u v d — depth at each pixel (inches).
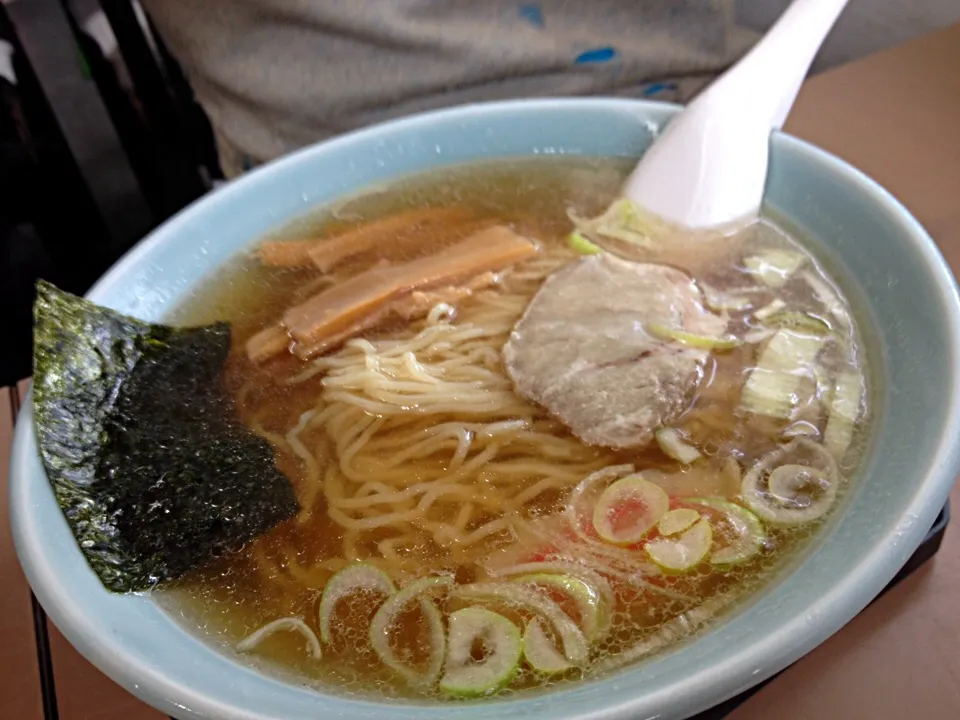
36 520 7.5
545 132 11.7
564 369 9.4
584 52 14.0
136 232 18.4
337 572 8.1
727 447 8.5
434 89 14.0
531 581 7.9
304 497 8.7
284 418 9.4
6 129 18.0
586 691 6.7
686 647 7.0
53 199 18.3
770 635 6.3
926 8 16.8
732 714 7.1
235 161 15.7
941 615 7.5
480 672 7.2
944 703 7.0
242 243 11.0
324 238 11.2
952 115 12.8
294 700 6.8
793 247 10.1
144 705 7.7
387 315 10.3
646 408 8.9
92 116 18.0
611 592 7.7
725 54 15.0
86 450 8.3
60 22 17.5
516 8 13.8
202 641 7.6
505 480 8.8
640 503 8.2
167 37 15.3
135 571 7.7
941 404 7.3
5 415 10.0
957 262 10.3
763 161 10.4
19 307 17.4
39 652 8.1
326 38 13.6
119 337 9.3
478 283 10.6
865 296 9.1
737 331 9.4
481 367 9.9
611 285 10.1
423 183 11.8
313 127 14.4
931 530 7.5
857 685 7.1
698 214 10.5
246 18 13.6
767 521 7.8
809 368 8.8
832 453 8.1
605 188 11.5
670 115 11.3
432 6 13.6
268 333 10.1
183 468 8.5
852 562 6.6
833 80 13.9
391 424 9.4
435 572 8.1
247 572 8.1
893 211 9.1
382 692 7.2
